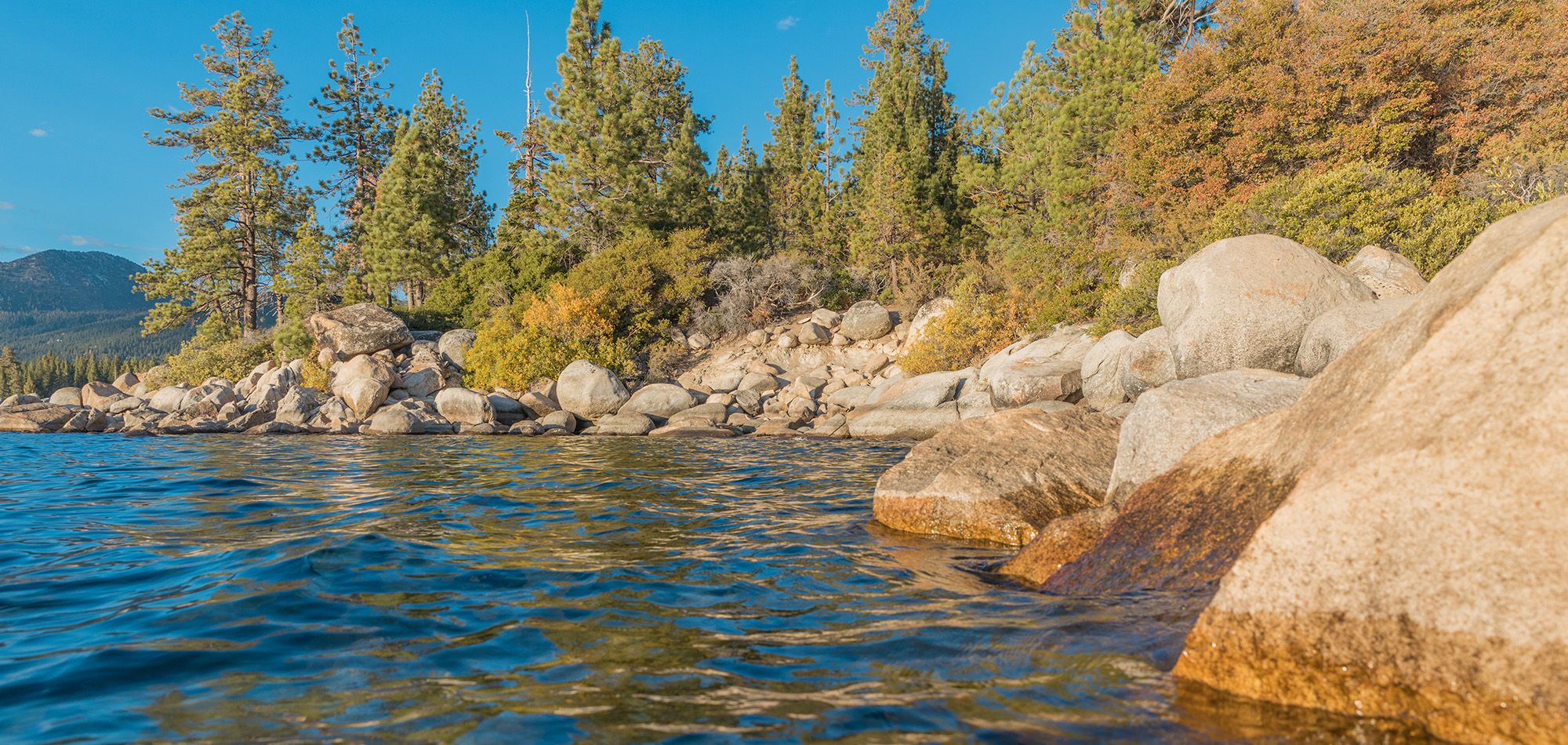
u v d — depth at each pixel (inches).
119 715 110.9
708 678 127.0
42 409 893.8
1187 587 158.9
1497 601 98.0
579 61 1359.5
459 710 113.6
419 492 360.8
